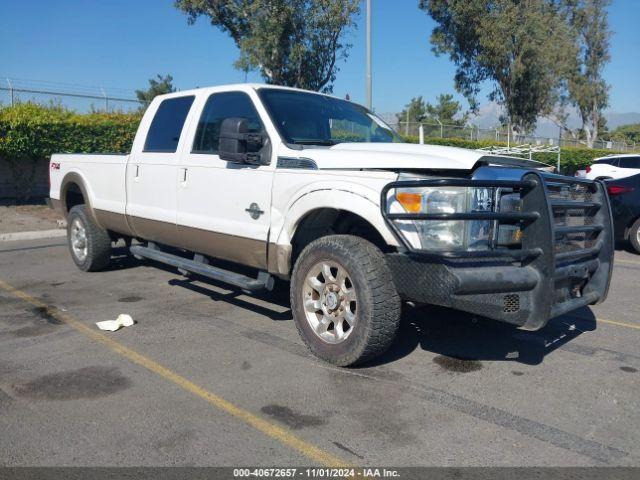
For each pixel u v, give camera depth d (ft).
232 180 18.17
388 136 20.61
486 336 18.42
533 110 127.75
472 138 110.63
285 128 17.81
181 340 17.78
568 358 16.58
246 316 20.30
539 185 13.67
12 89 54.44
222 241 18.71
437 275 13.37
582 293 16.52
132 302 22.04
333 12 81.56
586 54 178.40
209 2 89.61
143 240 25.50
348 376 15.07
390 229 13.89
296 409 13.21
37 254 31.94
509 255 13.53
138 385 14.47
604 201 16.71
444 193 13.97
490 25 115.14
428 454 11.37
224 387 14.37
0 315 20.26
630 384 14.80
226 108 19.38
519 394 14.12
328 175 15.47
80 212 26.45
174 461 11.11
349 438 11.96
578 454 11.43
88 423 12.54
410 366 15.80
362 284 14.40
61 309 21.03
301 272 15.97
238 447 11.60
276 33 81.46
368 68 62.18
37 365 15.75
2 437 11.94
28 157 48.78
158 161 21.21
